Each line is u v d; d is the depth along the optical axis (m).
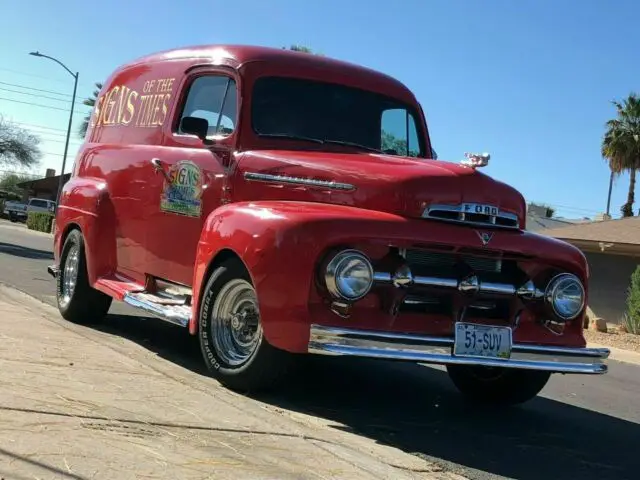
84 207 7.56
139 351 6.34
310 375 6.65
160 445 3.75
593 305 22.44
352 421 5.04
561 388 8.14
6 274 12.41
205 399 4.80
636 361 12.73
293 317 4.69
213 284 5.36
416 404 6.00
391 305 4.85
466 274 5.06
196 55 6.80
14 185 102.56
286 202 5.29
